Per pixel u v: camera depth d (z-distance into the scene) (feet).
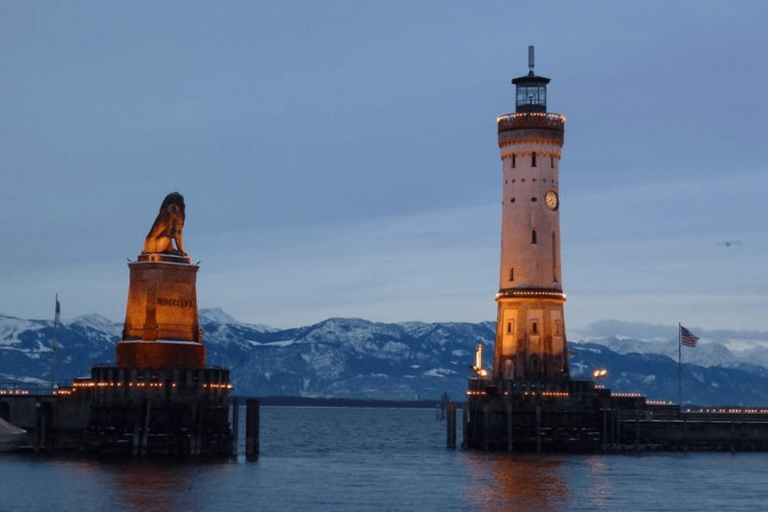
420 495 549.95
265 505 511.40
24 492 526.57
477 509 511.40
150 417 652.48
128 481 564.71
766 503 535.19
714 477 624.59
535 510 510.58
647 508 519.60
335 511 501.56
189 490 544.62
